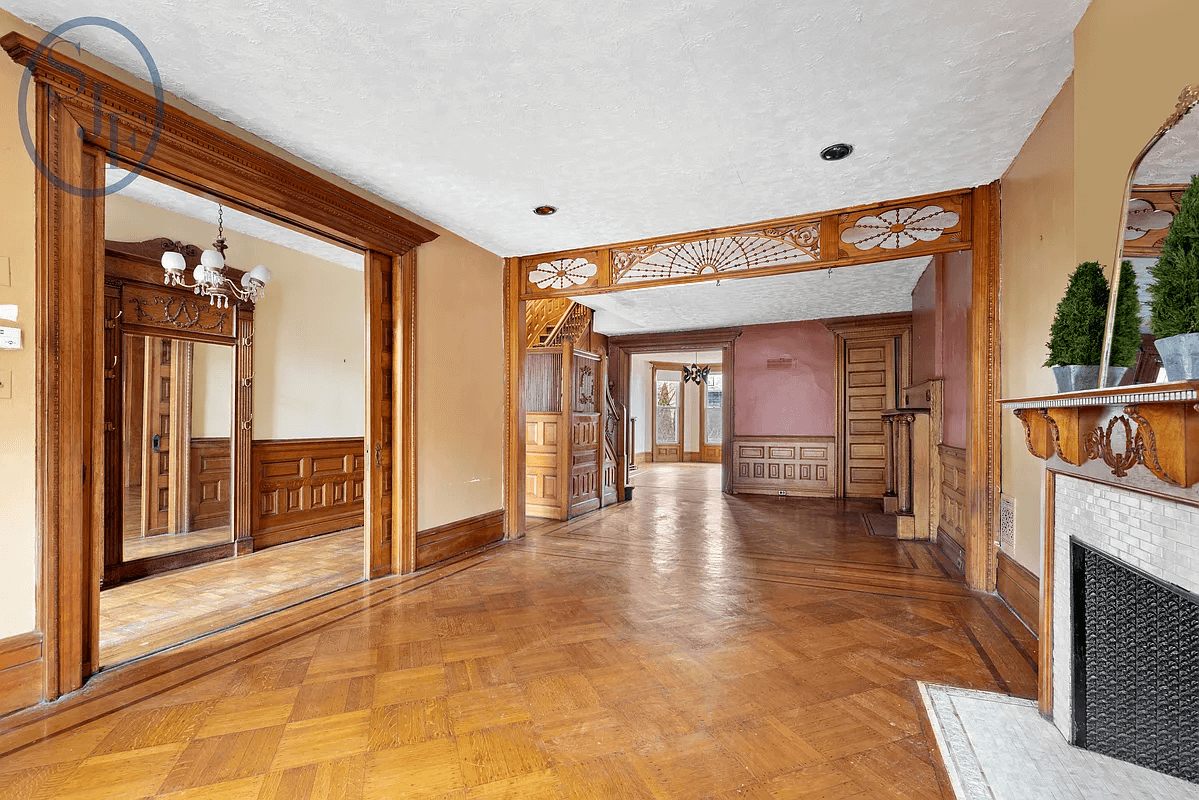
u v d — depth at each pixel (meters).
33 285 2.32
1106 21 2.00
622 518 6.77
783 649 2.83
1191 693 1.66
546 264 5.57
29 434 2.30
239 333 4.99
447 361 4.81
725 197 4.12
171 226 4.57
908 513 5.63
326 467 5.89
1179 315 1.33
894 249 4.19
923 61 2.53
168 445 4.46
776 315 8.52
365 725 2.12
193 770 1.83
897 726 2.10
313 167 3.62
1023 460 3.32
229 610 3.45
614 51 2.47
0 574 2.21
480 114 3.00
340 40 2.40
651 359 15.43
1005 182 3.71
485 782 1.78
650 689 2.41
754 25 2.29
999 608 3.45
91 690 2.40
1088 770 1.79
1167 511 1.55
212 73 2.64
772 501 8.34
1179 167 1.53
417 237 4.35
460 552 4.91
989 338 3.82
